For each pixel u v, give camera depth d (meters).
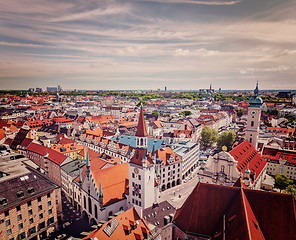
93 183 67.25
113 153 120.19
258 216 38.59
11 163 70.75
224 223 38.59
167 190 102.44
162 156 102.69
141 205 66.88
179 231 43.69
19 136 144.00
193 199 44.31
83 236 46.94
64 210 82.38
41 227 63.59
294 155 113.50
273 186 93.12
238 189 41.53
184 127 171.25
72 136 158.75
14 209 55.94
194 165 134.00
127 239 46.72
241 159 81.31
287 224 35.97
